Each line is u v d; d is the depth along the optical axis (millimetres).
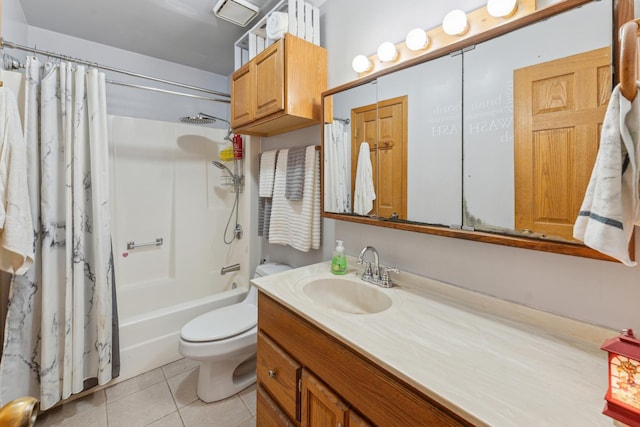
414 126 1116
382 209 1246
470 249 1008
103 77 1618
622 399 489
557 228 776
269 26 1495
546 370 636
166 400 1585
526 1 846
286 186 1720
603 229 553
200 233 2496
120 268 2174
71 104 1505
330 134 1436
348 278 1261
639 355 490
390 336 776
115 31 2123
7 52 1634
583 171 735
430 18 1097
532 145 819
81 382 1518
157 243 2354
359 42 1377
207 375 1569
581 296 777
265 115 1521
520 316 869
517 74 841
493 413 511
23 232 1178
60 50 2141
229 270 2471
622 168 543
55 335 1447
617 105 547
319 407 869
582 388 578
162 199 2381
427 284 1118
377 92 1237
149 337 1855
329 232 1606
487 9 918
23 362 1376
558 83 769
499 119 882
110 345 1631
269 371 1104
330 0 1522
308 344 926
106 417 1458
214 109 2955
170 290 2322
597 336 736
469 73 947
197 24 2029
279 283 1188
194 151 2516
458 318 885
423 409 605
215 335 1475
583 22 725
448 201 1021
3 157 1131
